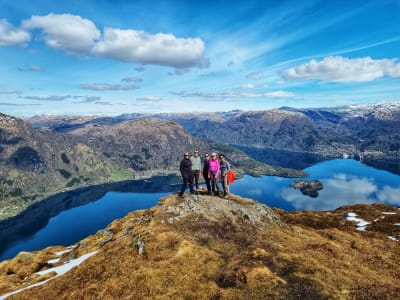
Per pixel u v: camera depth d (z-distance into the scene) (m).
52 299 26.14
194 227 35.12
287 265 27.09
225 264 27.50
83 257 41.16
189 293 23.41
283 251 30.05
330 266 28.16
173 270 26.30
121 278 25.89
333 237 42.53
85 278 28.17
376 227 63.28
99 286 25.67
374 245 41.00
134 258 29.08
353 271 27.66
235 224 36.75
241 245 31.72
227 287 24.14
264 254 28.72
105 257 31.17
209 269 26.66
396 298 22.48
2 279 40.38
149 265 27.31
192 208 39.19
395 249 39.88
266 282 24.23
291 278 24.98
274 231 37.50
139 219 46.97
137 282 24.98
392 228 61.47
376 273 28.41
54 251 55.03
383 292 23.31
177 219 36.97
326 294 22.69
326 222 62.84
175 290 23.81
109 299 23.59
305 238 38.19
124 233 43.50
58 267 40.22
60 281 29.11
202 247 30.48
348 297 22.42
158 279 25.09
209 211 38.91
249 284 24.08
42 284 30.36
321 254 31.17
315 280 24.56
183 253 28.92
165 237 32.34
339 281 24.86
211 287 24.06
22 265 47.59
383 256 35.31
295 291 23.14
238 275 25.23
